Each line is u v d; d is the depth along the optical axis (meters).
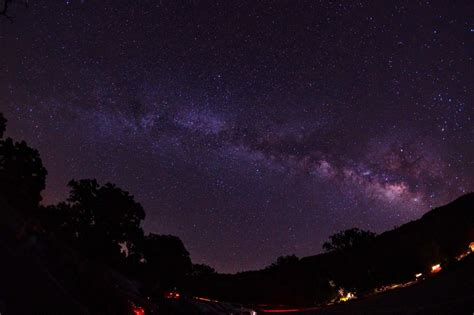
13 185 34.22
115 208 39.19
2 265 14.58
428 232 47.41
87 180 39.19
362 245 50.12
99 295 18.17
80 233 37.66
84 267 20.23
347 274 45.94
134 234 40.75
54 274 17.06
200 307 27.97
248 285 62.81
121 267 39.75
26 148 36.09
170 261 43.69
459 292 26.12
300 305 48.81
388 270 42.97
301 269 62.75
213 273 70.19
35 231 22.17
